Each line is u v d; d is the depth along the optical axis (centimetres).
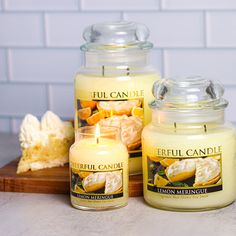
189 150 116
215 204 119
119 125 127
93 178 119
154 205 121
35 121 138
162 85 120
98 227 113
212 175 117
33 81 177
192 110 117
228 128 120
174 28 166
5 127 182
